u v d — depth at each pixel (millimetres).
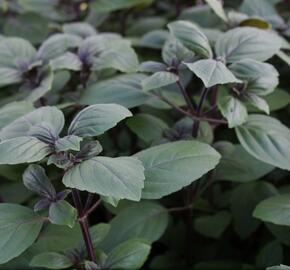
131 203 632
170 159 529
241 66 564
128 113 502
